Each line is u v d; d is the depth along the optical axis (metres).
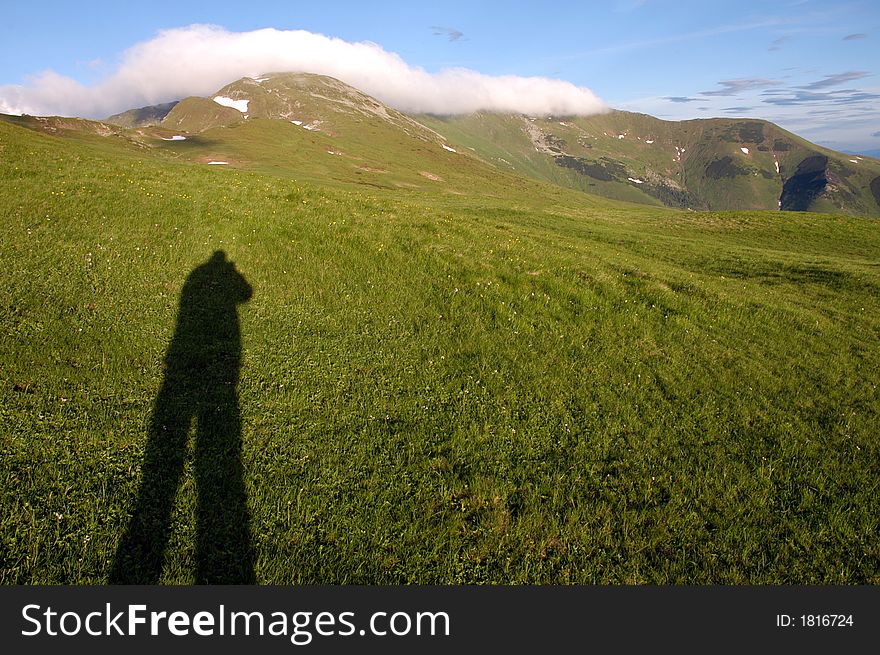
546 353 13.79
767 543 7.62
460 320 15.30
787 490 8.79
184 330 12.87
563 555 7.23
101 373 10.38
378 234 20.78
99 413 9.07
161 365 11.12
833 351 15.96
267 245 18.83
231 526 7.03
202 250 17.72
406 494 8.06
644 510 8.01
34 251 15.42
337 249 19.17
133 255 16.56
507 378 12.25
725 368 13.85
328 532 7.17
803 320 18.75
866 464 9.70
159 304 14.02
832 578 7.07
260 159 142.00
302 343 13.08
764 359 14.71
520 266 19.48
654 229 53.59
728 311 18.25
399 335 14.06
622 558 7.22
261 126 196.62
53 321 12.06
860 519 8.18
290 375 11.46
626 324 16.17
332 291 16.38
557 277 18.77
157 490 7.50
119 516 6.95
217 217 20.22
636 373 13.07
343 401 10.59
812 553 7.47
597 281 18.91
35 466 7.57
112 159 31.34
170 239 18.05
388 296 16.34
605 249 32.41
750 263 32.66
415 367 12.42
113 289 14.38
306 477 8.18
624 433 10.37
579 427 10.44
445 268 18.53
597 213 64.81
